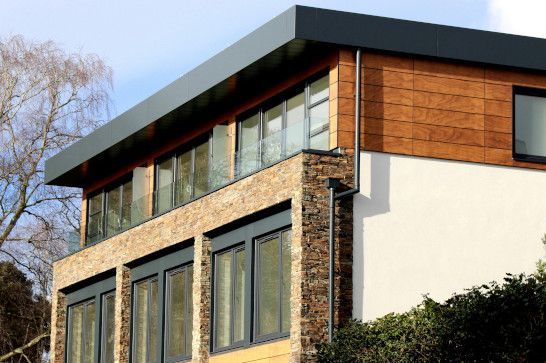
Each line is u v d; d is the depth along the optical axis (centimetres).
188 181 2962
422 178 2539
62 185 3731
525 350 1952
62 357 3591
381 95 2536
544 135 2680
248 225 2677
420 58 2580
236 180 2708
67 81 4228
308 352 2395
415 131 2550
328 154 2480
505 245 2581
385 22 2539
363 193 2488
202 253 2822
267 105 2789
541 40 2669
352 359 2248
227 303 2756
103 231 3397
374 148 2512
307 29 2481
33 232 4344
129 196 3459
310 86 2631
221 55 2750
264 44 2578
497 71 2642
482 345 2011
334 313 2419
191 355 2878
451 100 2589
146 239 3105
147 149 3309
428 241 2522
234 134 2875
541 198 2634
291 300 2447
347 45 2508
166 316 3031
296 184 2467
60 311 3612
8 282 4450
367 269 2464
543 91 2688
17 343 4581
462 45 2597
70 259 3559
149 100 3081
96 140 3372
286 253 2542
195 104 2914
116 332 3206
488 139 2609
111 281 3341
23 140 4222
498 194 2597
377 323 2272
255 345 2598
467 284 2534
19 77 4200
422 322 2136
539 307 1973
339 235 2456
